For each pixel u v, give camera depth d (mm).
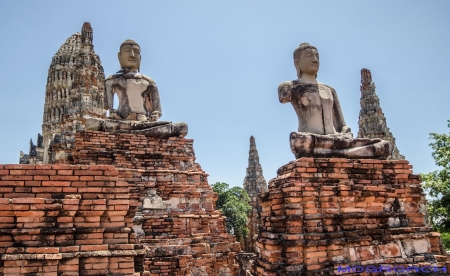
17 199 7098
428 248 9602
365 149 10523
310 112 11109
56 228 7207
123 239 7602
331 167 9680
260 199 10531
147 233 12789
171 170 14000
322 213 9164
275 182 10086
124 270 7398
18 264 6844
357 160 9906
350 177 9719
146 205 13219
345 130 11391
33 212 7102
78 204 7383
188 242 12836
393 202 9789
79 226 7414
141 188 13344
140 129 14703
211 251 14641
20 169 7504
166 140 14766
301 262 8727
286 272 8562
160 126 14875
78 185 7715
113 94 16047
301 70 11547
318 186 9305
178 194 13688
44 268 6914
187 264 12297
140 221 12758
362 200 9516
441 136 28422
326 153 10297
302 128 11195
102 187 7789
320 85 11422
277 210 9391
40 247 7004
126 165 13711
